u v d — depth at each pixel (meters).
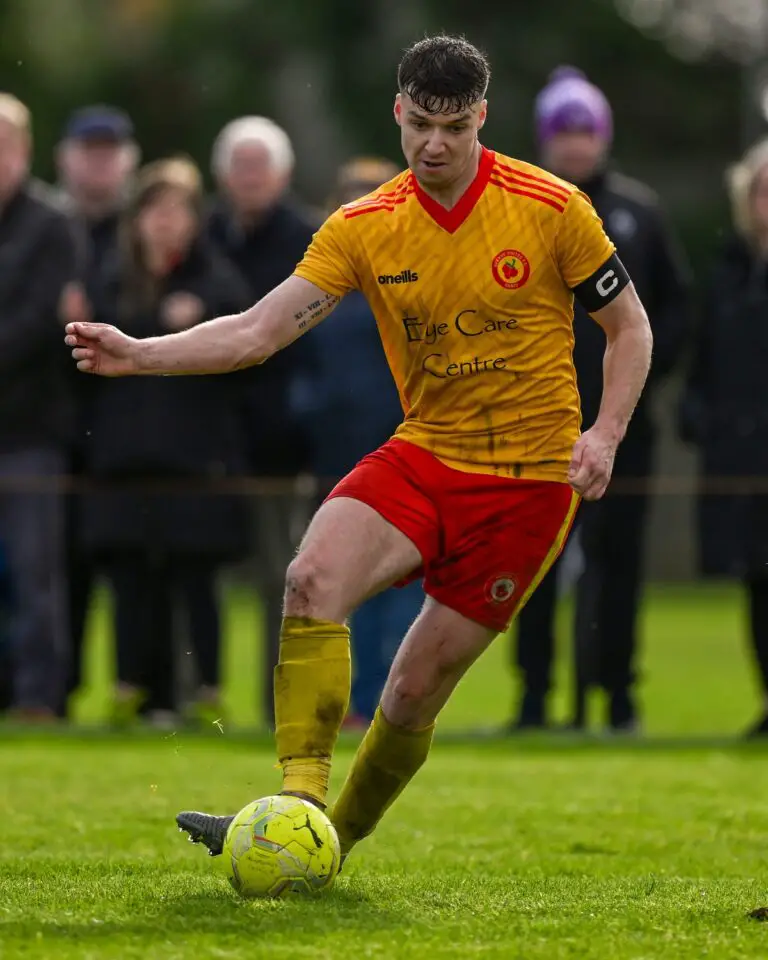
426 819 22.80
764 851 20.23
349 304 34.53
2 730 32.25
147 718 34.34
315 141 116.88
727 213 120.25
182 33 117.81
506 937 14.40
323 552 16.25
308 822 15.95
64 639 34.50
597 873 18.58
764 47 118.69
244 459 34.78
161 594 34.12
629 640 33.72
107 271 33.44
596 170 33.00
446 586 16.83
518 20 115.81
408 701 17.00
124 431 33.25
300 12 115.19
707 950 13.97
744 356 33.69
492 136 111.56
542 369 16.69
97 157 36.16
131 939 14.03
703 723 39.38
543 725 33.69
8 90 114.56
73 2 120.00
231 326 16.72
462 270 16.39
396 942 14.02
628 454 33.59
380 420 34.44
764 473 33.56
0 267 33.16
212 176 115.38
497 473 16.69
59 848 19.97
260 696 42.69
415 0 115.06
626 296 16.70
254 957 13.40
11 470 33.44
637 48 119.69
